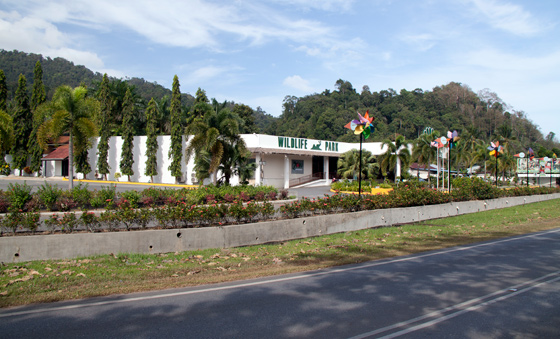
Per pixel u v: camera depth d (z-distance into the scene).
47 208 16.16
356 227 15.78
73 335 4.88
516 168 69.88
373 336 5.02
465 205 22.86
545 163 62.97
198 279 7.73
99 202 17.08
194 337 4.86
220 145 24.08
